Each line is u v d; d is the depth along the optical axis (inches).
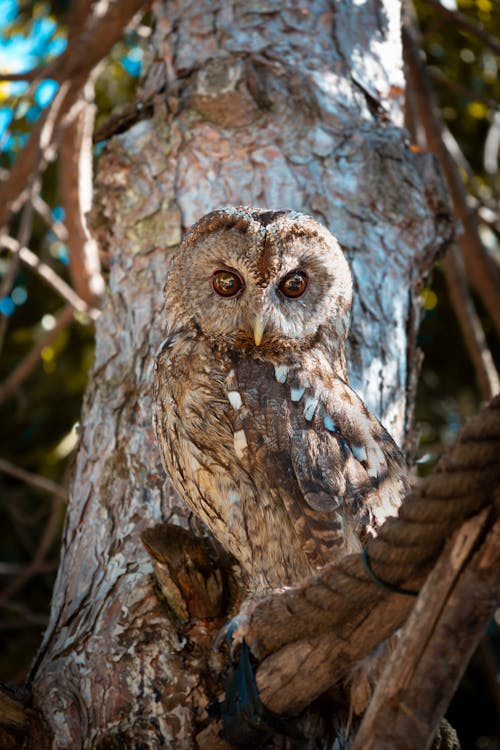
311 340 233.1
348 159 270.2
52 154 350.6
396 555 141.8
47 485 377.1
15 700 193.3
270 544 203.3
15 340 550.0
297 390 217.5
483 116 535.8
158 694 193.3
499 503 132.5
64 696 195.6
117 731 189.6
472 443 131.6
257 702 166.1
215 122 274.2
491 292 398.0
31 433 575.5
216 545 222.4
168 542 207.5
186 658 197.5
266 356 228.4
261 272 227.1
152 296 258.2
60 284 397.7
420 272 272.7
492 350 628.7
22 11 506.6
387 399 248.7
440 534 137.3
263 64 280.8
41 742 190.4
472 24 365.1
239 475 207.6
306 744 185.0
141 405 242.8
